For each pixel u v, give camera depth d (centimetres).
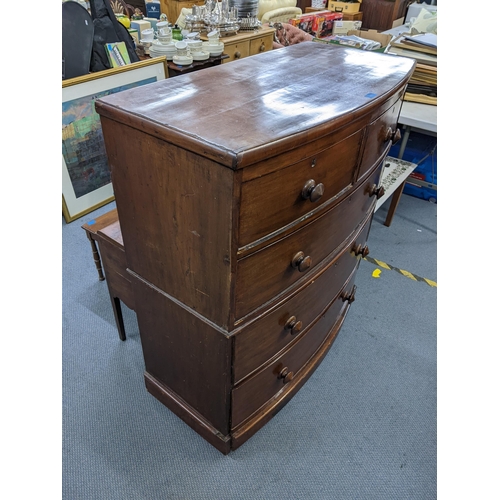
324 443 138
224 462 130
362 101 94
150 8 356
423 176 278
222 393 112
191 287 98
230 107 87
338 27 417
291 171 82
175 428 139
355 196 119
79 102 221
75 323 177
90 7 241
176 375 127
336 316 163
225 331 96
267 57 126
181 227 89
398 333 181
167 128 77
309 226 99
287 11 396
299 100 93
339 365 165
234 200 74
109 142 93
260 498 122
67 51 225
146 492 122
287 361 130
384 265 222
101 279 198
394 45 260
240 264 85
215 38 267
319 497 123
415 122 219
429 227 255
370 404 151
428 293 204
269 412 135
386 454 135
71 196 233
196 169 77
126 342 170
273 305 103
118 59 242
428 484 128
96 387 152
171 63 260
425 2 498
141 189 93
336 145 92
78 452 132
